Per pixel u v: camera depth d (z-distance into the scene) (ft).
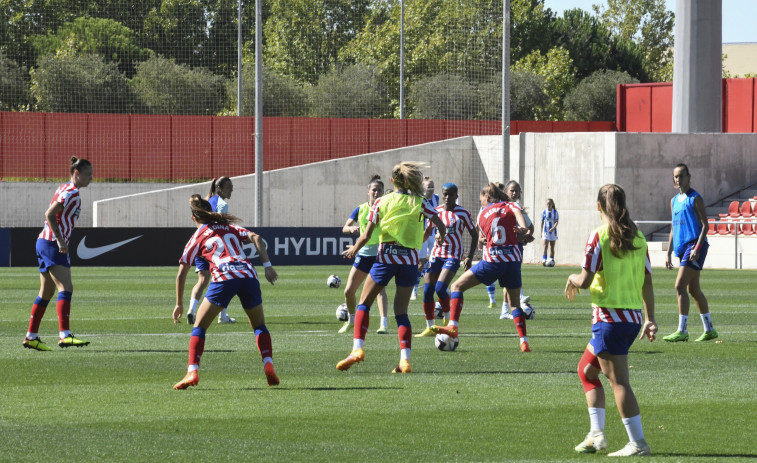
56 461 56.70
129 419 69.05
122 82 482.28
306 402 75.97
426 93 489.67
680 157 301.84
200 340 81.20
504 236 106.22
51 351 105.09
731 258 279.49
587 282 59.11
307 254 268.41
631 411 59.06
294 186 340.80
